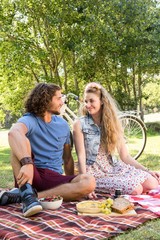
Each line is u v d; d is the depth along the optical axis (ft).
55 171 10.68
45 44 33.27
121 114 18.28
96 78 35.40
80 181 10.03
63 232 7.93
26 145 9.66
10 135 9.76
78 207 9.20
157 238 7.68
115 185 11.09
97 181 11.37
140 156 19.03
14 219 8.76
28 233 7.88
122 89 37.40
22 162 9.44
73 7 30.53
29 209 8.77
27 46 31.83
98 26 30.58
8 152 25.20
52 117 10.87
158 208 9.43
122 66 34.99
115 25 32.27
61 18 30.30
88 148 11.39
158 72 36.73
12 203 10.11
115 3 31.30
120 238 7.69
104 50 32.58
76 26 31.19
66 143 11.26
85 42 31.01
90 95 11.27
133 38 32.35
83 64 33.86
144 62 32.83
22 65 32.81
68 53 33.78
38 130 10.35
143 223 8.54
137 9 31.91
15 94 39.42
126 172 11.44
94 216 8.92
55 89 10.48
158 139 27.99
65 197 10.13
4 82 38.68
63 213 9.18
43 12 31.53
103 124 11.37
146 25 32.68
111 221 8.57
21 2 31.17
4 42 32.60
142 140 18.31
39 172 10.34
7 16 31.81
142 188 11.10
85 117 11.53
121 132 11.72
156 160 17.90
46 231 8.02
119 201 9.35
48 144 10.53
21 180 9.21
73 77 38.29
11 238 7.55
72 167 11.58
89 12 30.96
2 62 33.50
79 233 7.91
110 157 11.57
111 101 11.48
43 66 34.65
